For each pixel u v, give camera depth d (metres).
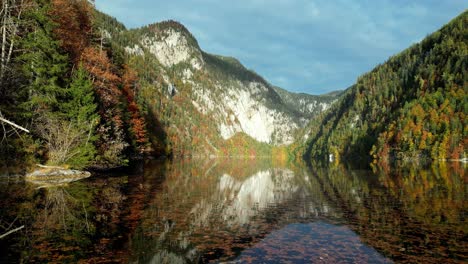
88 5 50.72
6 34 27.48
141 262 8.49
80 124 31.44
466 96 116.19
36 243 9.86
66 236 10.72
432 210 16.67
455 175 41.25
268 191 26.58
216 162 108.62
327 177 41.50
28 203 16.12
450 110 113.19
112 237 10.80
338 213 16.28
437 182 31.81
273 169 68.56
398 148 108.06
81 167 31.42
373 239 11.21
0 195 18.11
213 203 19.31
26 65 27.61
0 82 24.66
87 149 31.19
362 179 36.75
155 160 79.31
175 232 11.83
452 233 11.89
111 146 39.41
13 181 24.20
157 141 91.31
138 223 12.96
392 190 25.59
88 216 13.84
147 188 24.34
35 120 28.20
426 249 9.96
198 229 12.45
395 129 118.69
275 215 15.81
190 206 17.56
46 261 8.28
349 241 10.98
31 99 27.67
